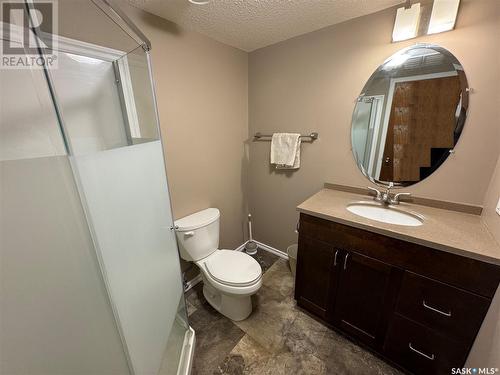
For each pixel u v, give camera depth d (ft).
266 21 4.71
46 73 2.16
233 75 6.31
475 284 3.03
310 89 5.63
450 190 4.30
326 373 4.02
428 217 4.06
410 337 3.76
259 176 7.36
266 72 6.33
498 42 3.45
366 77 4.78
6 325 1.65
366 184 5.29
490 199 3.71
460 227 3.65
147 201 3.11
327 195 5.37
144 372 2.71
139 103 3.64
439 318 3.40
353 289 4.28
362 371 4.05
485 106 3.71
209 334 4.77
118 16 2.77
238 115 6.75
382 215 4.80
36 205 1.80
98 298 2.20
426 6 3.90
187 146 5.46
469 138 3.94
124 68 3.51
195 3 3.85
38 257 1.82
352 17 4.64
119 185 2.48
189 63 5.12
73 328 2.02
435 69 4.06
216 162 6.34
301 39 5.45
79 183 1.92
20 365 1.71
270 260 7.44
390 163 4.87
